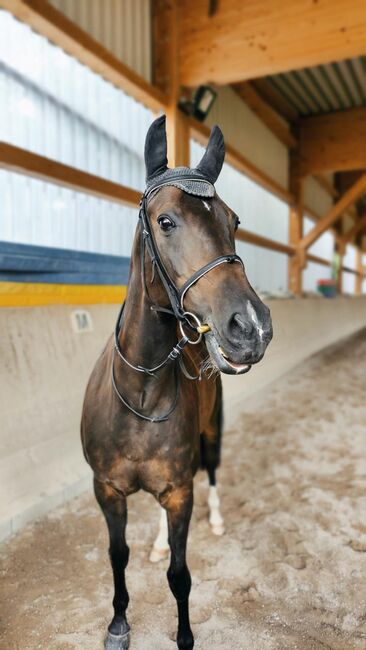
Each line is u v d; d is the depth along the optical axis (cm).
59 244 369
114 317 335
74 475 255
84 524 224
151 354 121
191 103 446
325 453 320
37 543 206
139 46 419
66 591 176
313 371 590
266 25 417
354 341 866
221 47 431
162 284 112
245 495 258
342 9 393
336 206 819
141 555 201
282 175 820
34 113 331
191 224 102
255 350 91
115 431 130
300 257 859
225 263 100
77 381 281
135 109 433
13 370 240
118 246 430
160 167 120
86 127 378
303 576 187
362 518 232
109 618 162
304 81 696
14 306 261
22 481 226
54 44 335
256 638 153
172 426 129
